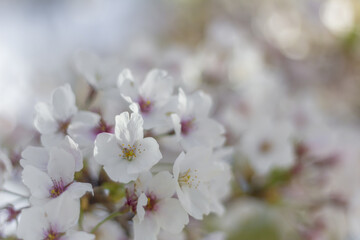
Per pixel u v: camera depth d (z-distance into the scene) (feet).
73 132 1.18
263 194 1.67
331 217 1.67
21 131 1.59
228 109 1.69
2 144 1.56
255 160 1.60
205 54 1.86
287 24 2.77
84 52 1.32
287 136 1.61
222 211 1.24
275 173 1.66
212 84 1.81
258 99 1.76
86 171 1.19
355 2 2.52
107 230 1.30
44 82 2.47
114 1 3.24
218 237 1.38
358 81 2.58
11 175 1.28
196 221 1.40
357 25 2.52
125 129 1.14
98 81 1.31
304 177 1.67
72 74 2.54
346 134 1.76
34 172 1.13
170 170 1.21
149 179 1.15
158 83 1.23
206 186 1.19
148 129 1.20
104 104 1.26
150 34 2.98
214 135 1.24
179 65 1.82
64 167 1.13
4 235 1.23
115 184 1.19
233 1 2.86
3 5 3.00
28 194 1.26
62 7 3.15
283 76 2.41
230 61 1.85
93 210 1.23
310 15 2.63
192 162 1.18
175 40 2.85
